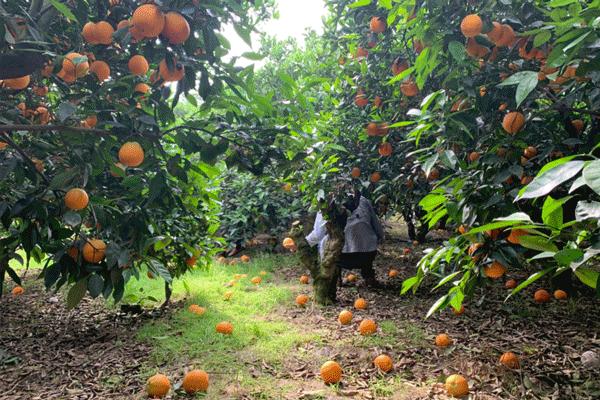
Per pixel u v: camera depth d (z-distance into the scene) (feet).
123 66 8.32
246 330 13.75
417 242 29.07
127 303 17.12
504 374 10.55
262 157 9.04
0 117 7.56
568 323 13.75
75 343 13.52
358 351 12.22
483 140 9.00
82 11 7.66
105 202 8.18
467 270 6.93
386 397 9.75
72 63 6.82
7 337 14.08
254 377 10.80
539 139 10.66
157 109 8.32
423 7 8.71
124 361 11.98
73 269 7.39
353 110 17.33
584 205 3.10
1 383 10.91
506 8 8.59
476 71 9.36
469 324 14.16
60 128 7.32
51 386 10.68
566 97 8.18
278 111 9.55
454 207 7.34
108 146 7.98
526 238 3.67
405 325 14.23
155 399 9.78
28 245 7.18
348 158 16.84
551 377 10.33
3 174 7.52
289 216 28.07
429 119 8.89
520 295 16.79
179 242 13.69
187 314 15.46
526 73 4.51
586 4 8.16
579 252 3.21
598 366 10.63
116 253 7.27
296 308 16.48
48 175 9.94
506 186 8.55
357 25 15.42
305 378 10.78
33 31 6.57
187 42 7.46
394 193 17.74
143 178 9.32
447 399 9.62
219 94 8.41
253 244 29.96
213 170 10.57
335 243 16.93
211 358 11.84
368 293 18.30
